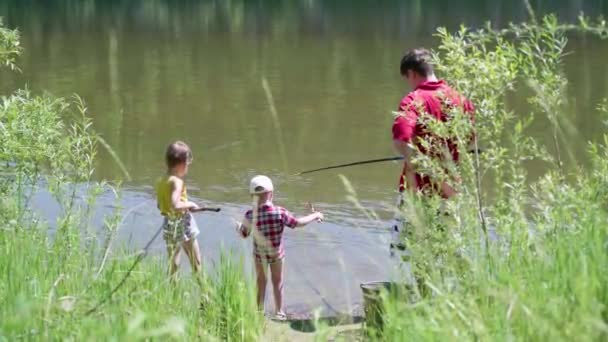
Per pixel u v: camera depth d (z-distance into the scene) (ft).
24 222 21.16
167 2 127.85
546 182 16.01
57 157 22.21
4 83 57.93
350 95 52.34
